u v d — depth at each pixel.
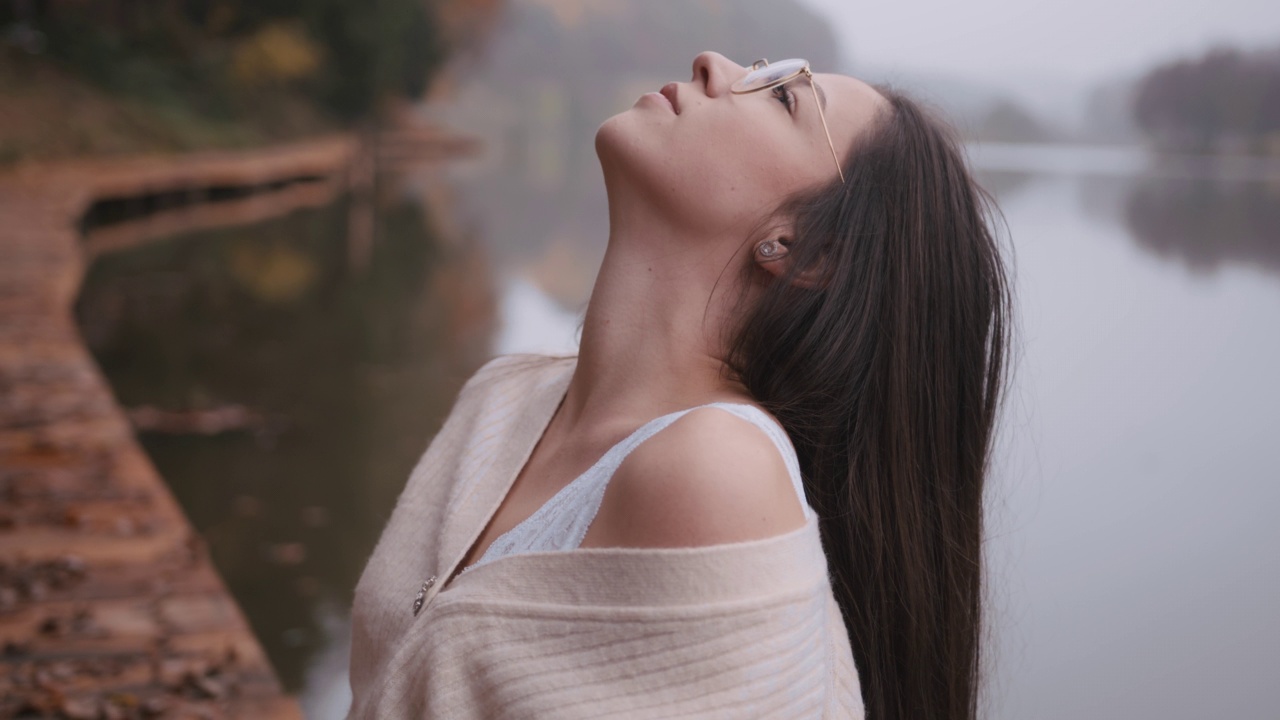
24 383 6.20
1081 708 3.45
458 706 0.84
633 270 1.06
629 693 0.78
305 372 8.59
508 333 10.60
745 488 0.81
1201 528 4.91
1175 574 4.42
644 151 1.05
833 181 1.04
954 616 1.10
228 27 34.44
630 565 0.80
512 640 0.83
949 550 1.09
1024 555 4.52
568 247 18.09
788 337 1.03
